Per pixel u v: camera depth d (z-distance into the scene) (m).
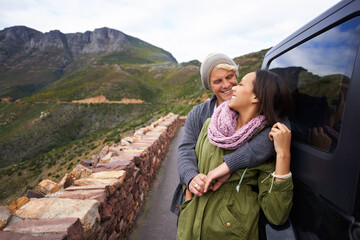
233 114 0.99
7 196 36.34
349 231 0.57
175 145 7.52
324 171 0.74
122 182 2.17
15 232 1.06
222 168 0.91
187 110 23.45
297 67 1.16
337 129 0.73
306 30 1.10
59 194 1.69
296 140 1.07
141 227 2.74
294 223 0.91
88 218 1.31
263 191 0.90
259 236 0.99
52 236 1.01
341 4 0.82
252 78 0.94
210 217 0.93
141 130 6.08
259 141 0.90
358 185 0.57
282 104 0.92
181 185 1.27
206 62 1.38
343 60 0.78
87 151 41.19
